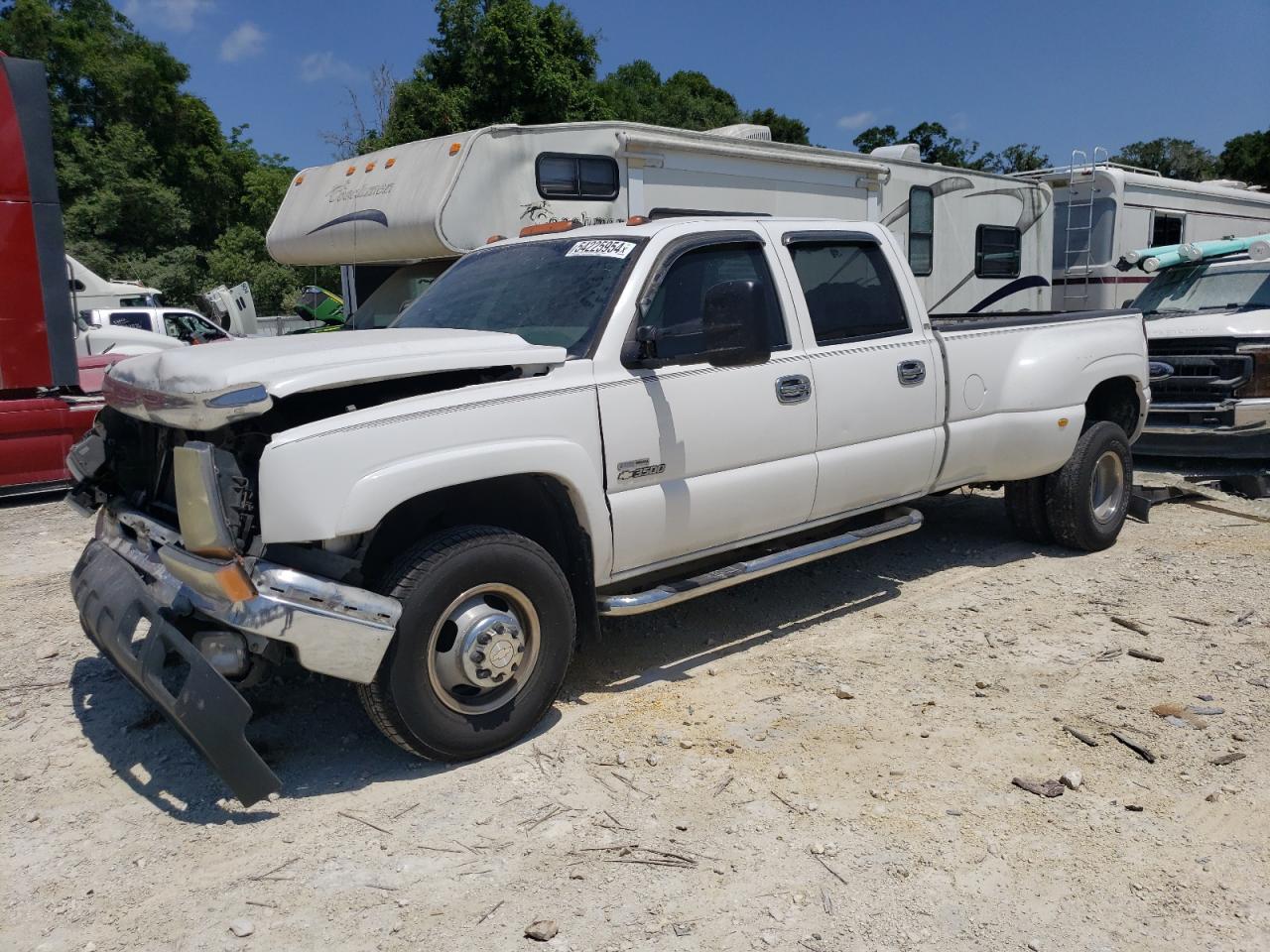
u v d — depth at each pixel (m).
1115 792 3.55
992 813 3.43
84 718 4.42
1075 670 4.61
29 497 9.83
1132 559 6.37
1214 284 10.40
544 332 4.39
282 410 3.72
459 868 3.20
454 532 3.78
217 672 3.35
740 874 3.13
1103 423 6.44
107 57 40.19
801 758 3.86
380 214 9.11
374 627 3.48
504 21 22.70
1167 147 49.28
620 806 3.54
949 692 4.42
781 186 11.02
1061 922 2.86
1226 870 3.09
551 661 4.02
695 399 4.42
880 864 3.16
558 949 2.80
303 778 3.83
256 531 3.52
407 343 3.83
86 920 3.00
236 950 2.84
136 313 18.92
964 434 5.64
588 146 9.24
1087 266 16.25
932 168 12.97
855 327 5.18
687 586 4.44
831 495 5.04
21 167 9.30
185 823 3.54
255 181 41.66
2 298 9.30
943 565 6.36
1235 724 4.03
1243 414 8.55
